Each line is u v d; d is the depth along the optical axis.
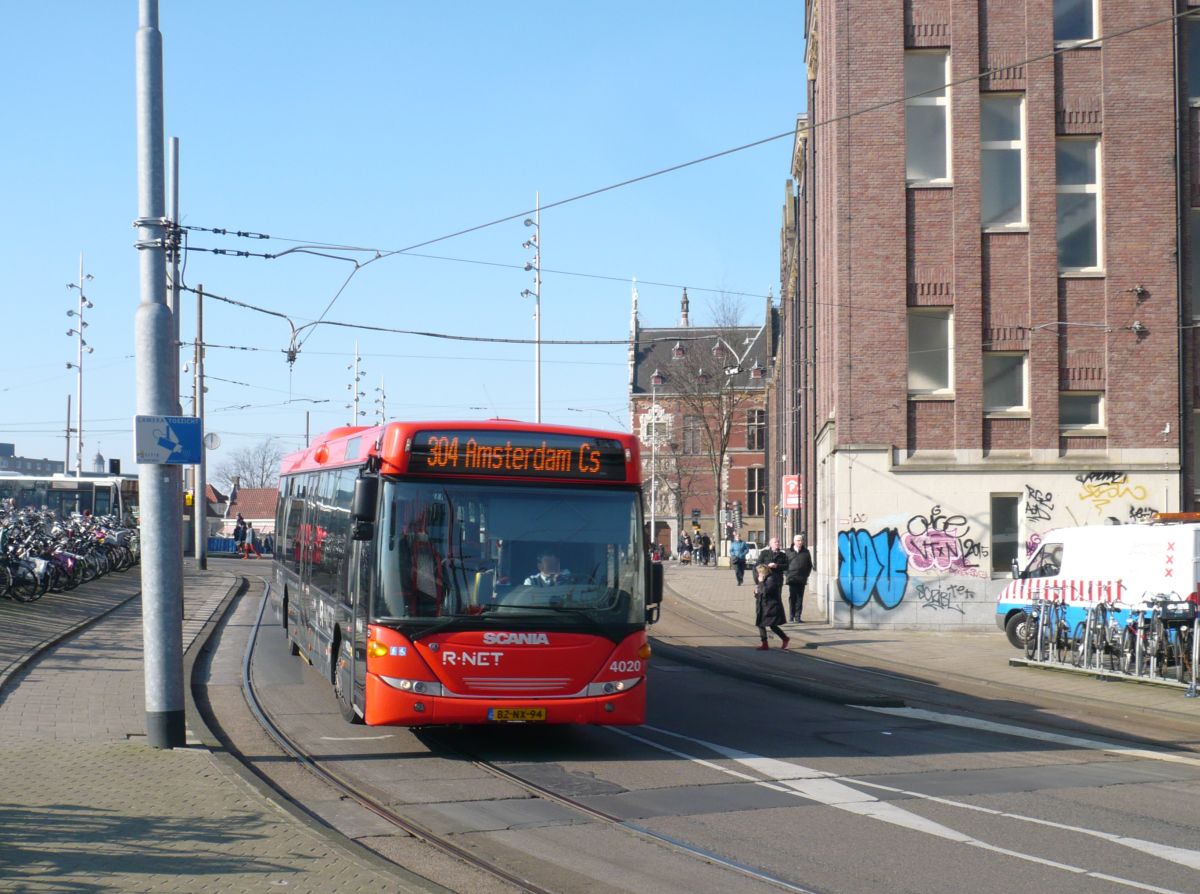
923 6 28.31
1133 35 28.00
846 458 27.91
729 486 81.88
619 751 12.26
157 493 11.30
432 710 11.12
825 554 31.84
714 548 69.62
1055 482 27.56
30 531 27.22
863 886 7.41
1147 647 18.53
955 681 19.27
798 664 21.28
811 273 39.34
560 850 8.30
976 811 9.52
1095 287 27.89
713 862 7.97
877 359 27.98
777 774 11.06
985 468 27.62
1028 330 27.86
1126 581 21.22
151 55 11.36
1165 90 27.91
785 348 54.41
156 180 11.34
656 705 15.88
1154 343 27.73
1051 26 28.00
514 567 11.52
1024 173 28.14
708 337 69.06
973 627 27.38
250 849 7.57
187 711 13.40
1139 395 27.69
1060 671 20.11
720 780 10.77
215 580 38.38
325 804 9.69
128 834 7.91
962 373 27.83
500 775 10.94
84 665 17.11
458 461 11.62
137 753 10.82
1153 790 10.51
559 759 11.77
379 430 12.30
